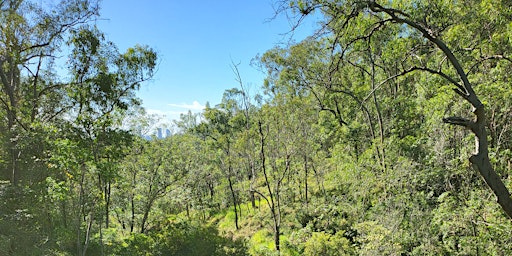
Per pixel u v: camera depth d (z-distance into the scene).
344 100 21.08
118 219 19.86
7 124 12.76
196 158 24.33
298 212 20.00
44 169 10.69
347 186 17.62
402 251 9.48
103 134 8.98
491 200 7.70
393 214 10.21
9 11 11.52
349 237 14.35
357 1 5.01
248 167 28.00
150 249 12.30
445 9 7.40
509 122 8.25
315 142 21.98
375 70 18.44
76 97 9.10
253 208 26.22
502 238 7.26
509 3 7.43
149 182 19.89
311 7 5.10
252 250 14.86
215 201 32.03
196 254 11.83
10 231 8.73
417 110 13.84
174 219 18.23
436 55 9.70
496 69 8.41
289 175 23.73
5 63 13.28
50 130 8.70
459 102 8.90
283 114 19.23
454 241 8.45
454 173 8.55
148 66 11.52
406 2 7.34
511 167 8.38
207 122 31.94
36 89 14.33
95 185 9.35
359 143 18.12
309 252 13.18
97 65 9.68
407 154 12.10
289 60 19.30
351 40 5.87
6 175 11.70
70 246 10.93
